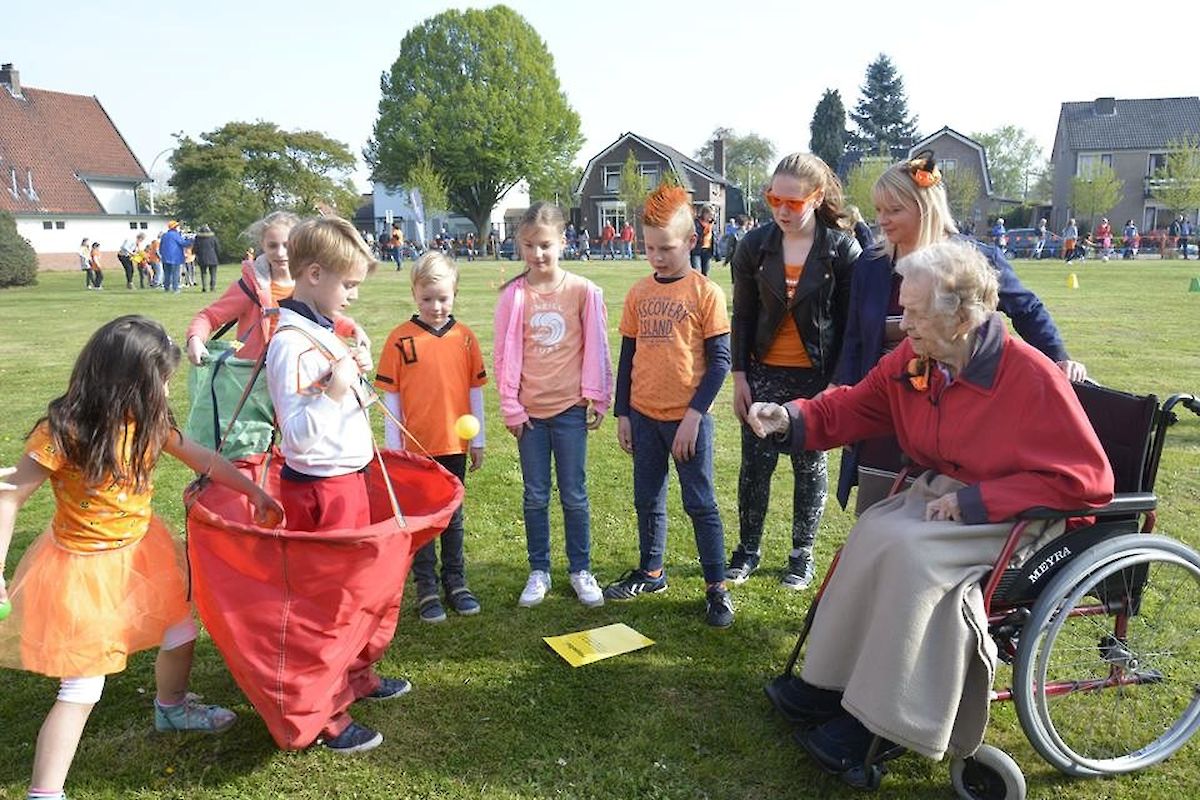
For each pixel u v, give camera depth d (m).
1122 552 2.71
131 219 47.44
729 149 99.94
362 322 14.49
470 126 53.06
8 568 4.45
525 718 3.20
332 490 2.94
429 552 4.00
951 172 56.31
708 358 3.79
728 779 2.87
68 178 45.62
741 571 4.36
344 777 2.86
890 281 3.40
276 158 46.78
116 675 3.47
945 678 2.55
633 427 4.01
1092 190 51.47
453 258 3.95
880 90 80.69
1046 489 2.61
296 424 2.84
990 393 2.73
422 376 3.83
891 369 3.06
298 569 2.62
